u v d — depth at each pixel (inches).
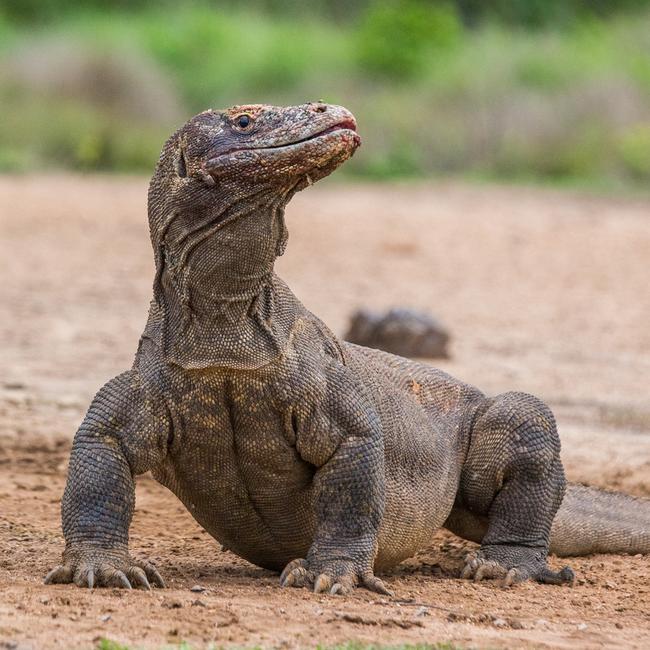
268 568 743.1
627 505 891.4
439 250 2440.9
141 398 668.1
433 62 4138.8
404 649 553.9
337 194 3233.3
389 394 751.7
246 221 649.0
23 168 3457.2
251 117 652.7
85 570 649.6
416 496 751.7
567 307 1947.6
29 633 561.0
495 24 4953.3
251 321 661.3
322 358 684.1
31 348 1510.8
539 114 3742.6
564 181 3565.5
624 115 3757.4
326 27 5216.5
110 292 1943.9
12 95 3732.8
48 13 5098.4
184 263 657.0
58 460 1071.6
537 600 711.1
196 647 555.5
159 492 1005.2
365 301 1934.1
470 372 1441.9
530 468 787.4
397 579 755.4
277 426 671.1
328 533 681.0
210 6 5300.2
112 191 3164.4
